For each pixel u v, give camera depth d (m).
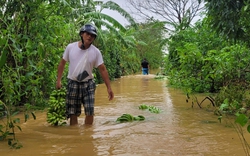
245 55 6.16
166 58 15.52
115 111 5.68
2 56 2.86
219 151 2.96
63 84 7.07
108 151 2.99
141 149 3.05
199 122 4.43
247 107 5.27
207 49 8.40
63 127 4.25
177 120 4.63
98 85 12.91
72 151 3.00
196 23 11.48
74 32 9.53
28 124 4.48
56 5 5.81
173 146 3.15
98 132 3.89
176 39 11.76
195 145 3.18
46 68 6.05
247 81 5.98
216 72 6.24
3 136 3.44
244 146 3.12
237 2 4.26
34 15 5.14
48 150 3.05
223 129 3.93
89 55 4.43
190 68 7.46
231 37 4.72
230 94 5.11
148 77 19.84
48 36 5.45
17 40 4.21
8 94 3.79
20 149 3.10
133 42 24.36
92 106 4.43
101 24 13.56
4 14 4.95
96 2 14.79
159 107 6.10
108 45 18.62
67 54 4.52
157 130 3.93
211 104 6.29
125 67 25.22
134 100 7.33
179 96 7.98
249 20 4.54
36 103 5.75
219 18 4.61
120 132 3.86
